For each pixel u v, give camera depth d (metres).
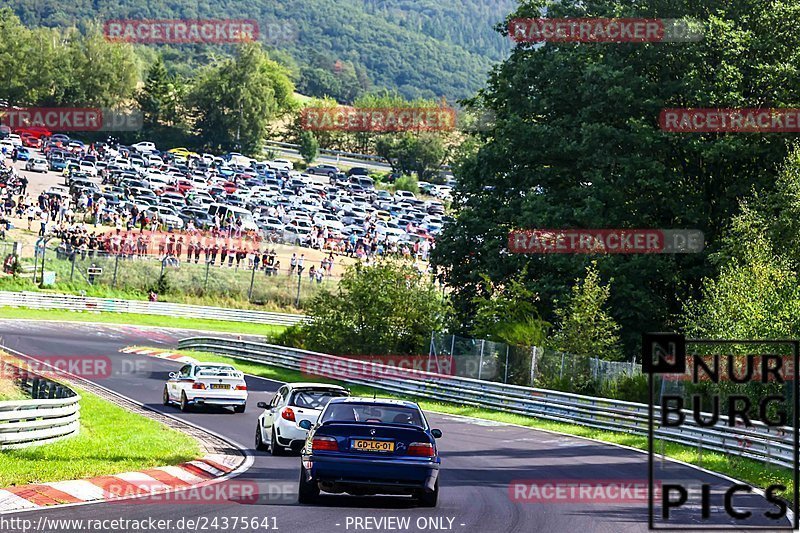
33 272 185.62
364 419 41.34
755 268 87.94
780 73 124.38
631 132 128.62
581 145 128.38
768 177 125.38
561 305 124.12
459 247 139.50
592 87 128.38
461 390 106.94
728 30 125.44
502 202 138.62
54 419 55.34
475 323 124.19
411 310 127.88
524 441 76.81
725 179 132.75
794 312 76.56
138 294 196.12
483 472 55.88
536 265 131.62
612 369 95.56
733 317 82.81
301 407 59.06
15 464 44.91
